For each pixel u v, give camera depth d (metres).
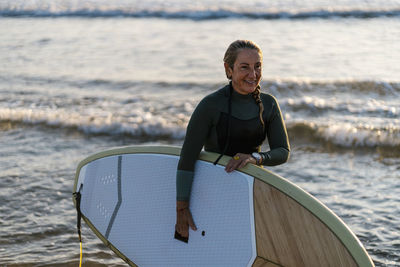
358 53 13.37
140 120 8.18
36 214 5.06
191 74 11.16
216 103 2.62
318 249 2.51
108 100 9.32
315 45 14.44
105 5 20.22
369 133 7.55
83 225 4.85
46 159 6.68
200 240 2.78
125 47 14.13
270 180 2.65
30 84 10.35
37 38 15.23
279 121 2.75
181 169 2.71
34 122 8.12
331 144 7.41
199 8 19.52
